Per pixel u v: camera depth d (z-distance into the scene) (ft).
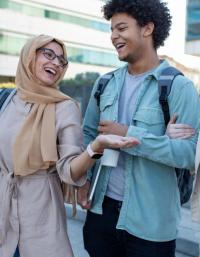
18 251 6.53
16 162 6.15
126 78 6.42
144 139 5.59
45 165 6.26
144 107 5.91
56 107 6.39
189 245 11.54
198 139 5.32
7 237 6.38
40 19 120.26
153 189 5.93
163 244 6.09
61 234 6.34
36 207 6.25
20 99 6.56
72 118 6.31
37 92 6.46
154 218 5.91
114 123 5.89
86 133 7.02
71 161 5.93
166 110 5.77
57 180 6.54
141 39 6.01
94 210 6.48
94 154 5.63
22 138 6.18
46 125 6.21
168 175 6.00
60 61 6.55
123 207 6.09
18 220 6.28
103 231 6.54
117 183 6.25
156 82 5.95
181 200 6.49
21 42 113.60
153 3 5.93
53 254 6.21
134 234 6.03
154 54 6.26
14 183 6.31
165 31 6.17
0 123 6.53
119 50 6.13
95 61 140.15
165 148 5.50
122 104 6.29
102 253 6.69
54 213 6.31
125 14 5.93
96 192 6.48
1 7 108.88
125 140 5.38
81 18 134.51
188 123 5.69
